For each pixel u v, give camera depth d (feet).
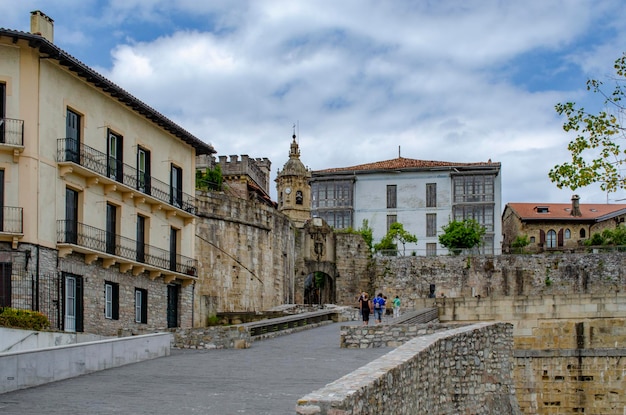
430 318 161.58
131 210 144.36
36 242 117.80
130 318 142.61
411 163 349.82
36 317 107.96
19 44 118.83
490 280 278.46
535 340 161.48
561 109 97.55
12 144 116.57
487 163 334.24
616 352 157.38
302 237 280.92
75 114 130.21
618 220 336.49
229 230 210.18
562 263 277.23
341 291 284.61
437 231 334.65
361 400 52.70
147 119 151.33
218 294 204.85
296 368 86.99
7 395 66.49
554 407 157.89
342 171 343.05
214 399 63.98
